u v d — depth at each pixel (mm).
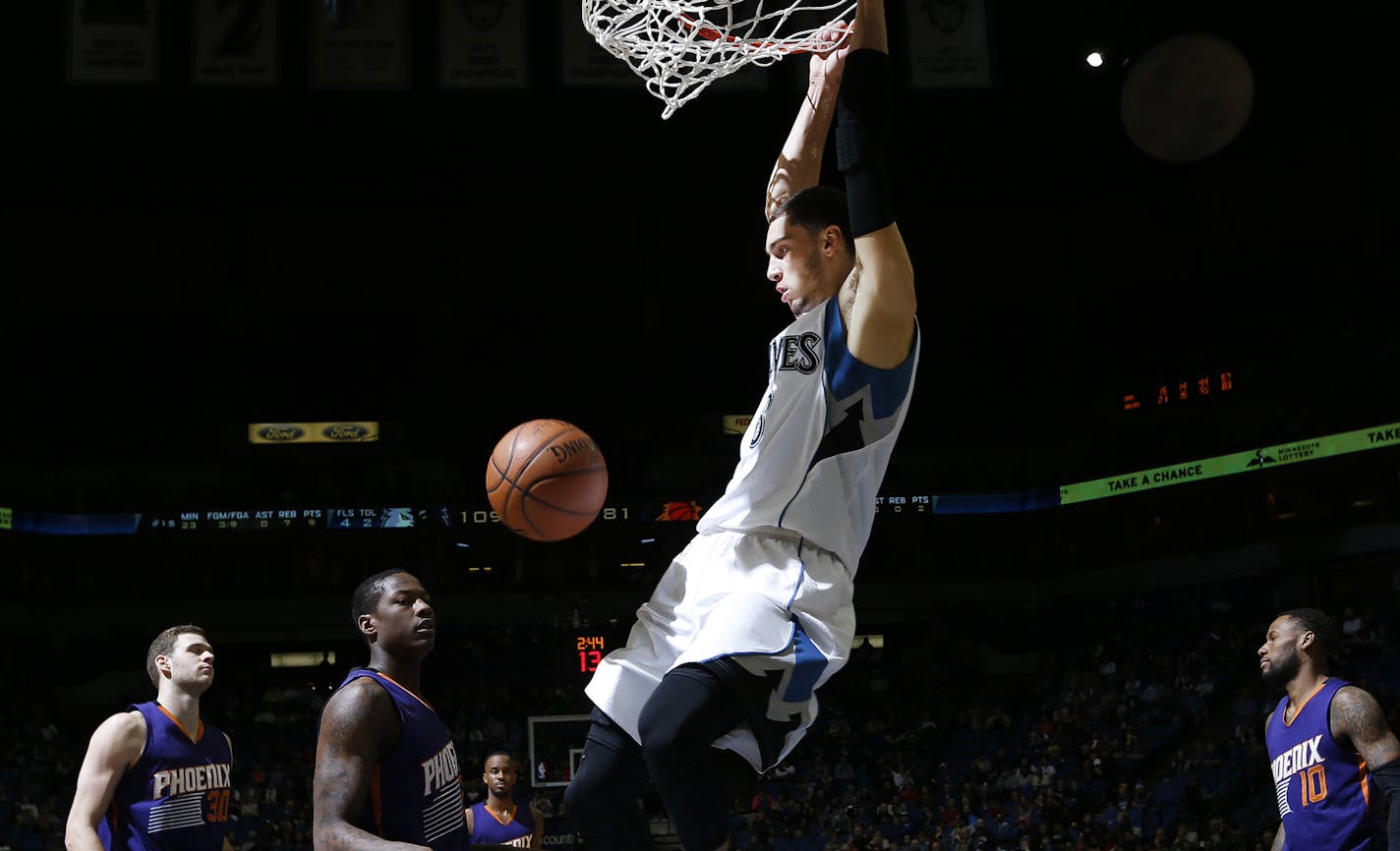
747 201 28656
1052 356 28922
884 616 28000
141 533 25938
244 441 27672
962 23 19406
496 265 28219
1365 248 25000
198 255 27312
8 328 26609
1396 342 23953
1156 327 27719
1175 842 18984
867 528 2580
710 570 2480
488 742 22922
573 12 18688
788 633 2316
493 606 26531
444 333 28234
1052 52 24812
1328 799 4406
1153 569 26984
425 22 19531
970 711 25219
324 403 28078
